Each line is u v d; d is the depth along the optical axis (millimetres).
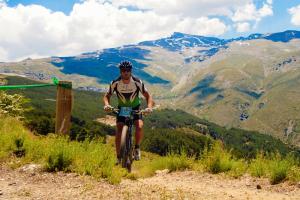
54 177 4512
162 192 4082
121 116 4734
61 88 5684
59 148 4973
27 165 4926
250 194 4605
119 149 4777
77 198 3652
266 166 5855
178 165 6531
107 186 4195
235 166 6223
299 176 5207
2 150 5406
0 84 8969
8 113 8297
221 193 4551
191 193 4316
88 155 5156
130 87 4789
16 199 3535
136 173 5926
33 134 7660
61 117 5688
